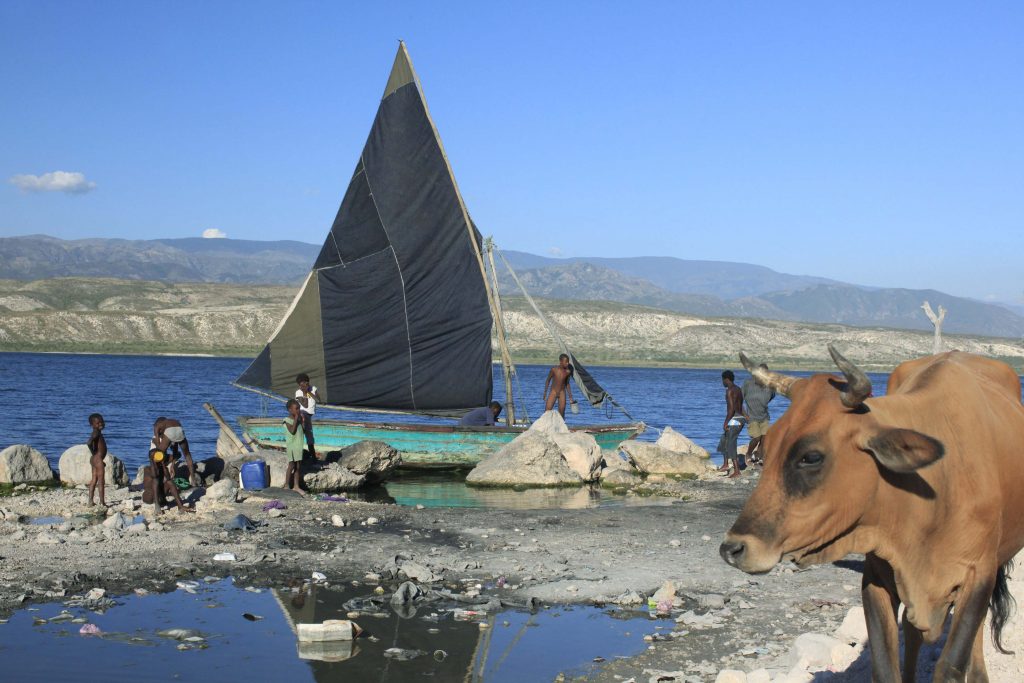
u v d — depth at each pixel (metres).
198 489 16.95
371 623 9.72
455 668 8.45
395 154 24.08
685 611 10.22
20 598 10.11
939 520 5.20
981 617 5.30
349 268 24.25
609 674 8.34
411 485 20.34
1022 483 5.77
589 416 49.50
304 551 12.71
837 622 9.74
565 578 11.61
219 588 10.88
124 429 35.03
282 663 8.45
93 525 13.97
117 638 8.99
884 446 4.75
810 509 4.86
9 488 17.84
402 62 24.20
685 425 43.50
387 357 24.72
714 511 16.50
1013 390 6.52
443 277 24.73
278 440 21.98
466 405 25.22
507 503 17.77
